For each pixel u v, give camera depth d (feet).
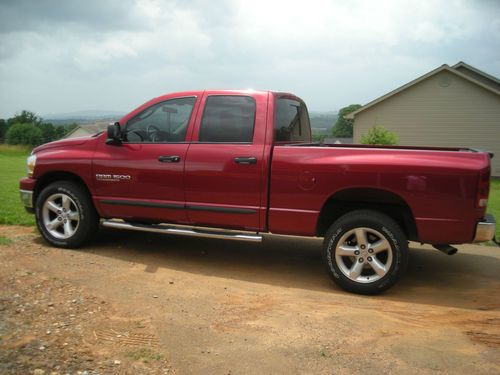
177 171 16.88
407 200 14.39
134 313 12.50
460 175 13.91
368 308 13.62
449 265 18.63
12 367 9.31
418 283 16.24
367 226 14.57
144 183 17.47
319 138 26.00
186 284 15.21
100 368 9.55
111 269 16.37
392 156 14.58
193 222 17.19
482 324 12.65
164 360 10.09
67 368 9.45
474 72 81.15
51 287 13.98
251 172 15.90
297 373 9.81
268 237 22.58
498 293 15.37
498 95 72.28
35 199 19.56
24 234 20.84
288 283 15.81
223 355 10.46
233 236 16.21
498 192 51.85
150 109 17.95
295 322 12.39
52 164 18.84
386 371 9.99
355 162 14.74
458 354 10.82
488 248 21.66
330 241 14.99
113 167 17.84
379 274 14.57
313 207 15.35
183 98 17.53
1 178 49.29
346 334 11.75
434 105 75.77
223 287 15.10
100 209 18.38
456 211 14.05
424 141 77.20
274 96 16.67
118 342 10.77
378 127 74.38
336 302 14.07
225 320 12.39
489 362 10.48
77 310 12.39
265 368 9.96
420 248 21.45
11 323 11.30
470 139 74.90
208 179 16.48
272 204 15.81
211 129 16.83
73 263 16.78
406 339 11.56
